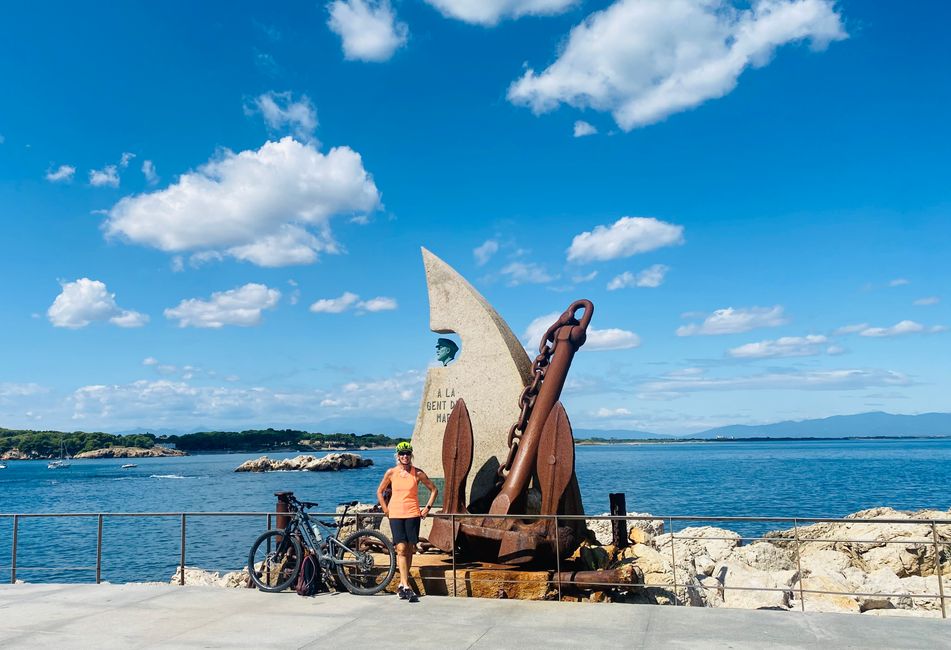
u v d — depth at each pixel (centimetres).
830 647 682
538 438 1131
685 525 3117
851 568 1531
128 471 11662
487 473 1289
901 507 3672
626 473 7488
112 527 3441
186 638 740
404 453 937
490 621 794
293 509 981
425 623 788
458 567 1016
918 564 1616
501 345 1330
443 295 1392
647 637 723
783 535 1958
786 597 1291
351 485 6919
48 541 3017
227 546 2792
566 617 806
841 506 3759
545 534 1011
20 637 750
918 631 733
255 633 755
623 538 1323
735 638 716
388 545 927
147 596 934
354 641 722
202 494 6050
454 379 1352
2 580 2241
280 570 996
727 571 1438
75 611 859
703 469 8294
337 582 973
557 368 1170
